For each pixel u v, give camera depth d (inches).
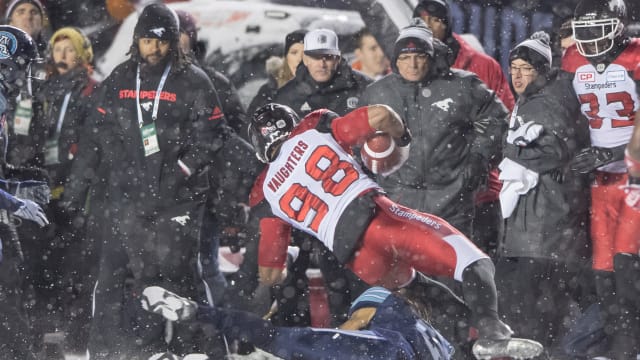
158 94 1008.9
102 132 1026.7
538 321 1007.0
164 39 1002.1
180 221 1010.7
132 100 1010.7
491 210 1112.2
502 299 1019.3
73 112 1104.8
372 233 827.4
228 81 1133.1
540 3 1524.4
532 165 1010.7
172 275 1011.3
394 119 842.8
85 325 1088.2
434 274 826.8
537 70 1033.5
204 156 1015.0
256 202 867.4
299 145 842.8
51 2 1470.2
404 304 817.5
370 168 864.3
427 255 820.6
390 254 831.7
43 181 954.1
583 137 1028.5
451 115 1017.5
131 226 1009.5
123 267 1011.3
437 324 922.7
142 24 1002.1
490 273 813.2
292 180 841.5
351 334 781.3
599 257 1002.1
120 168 1014.4
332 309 1063.0
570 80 1029.2
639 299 965.8
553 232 1008.2
